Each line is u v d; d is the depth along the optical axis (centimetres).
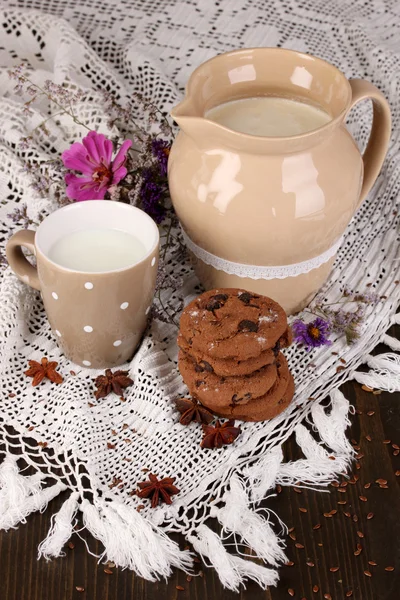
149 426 81
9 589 73
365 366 87
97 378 84
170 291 92
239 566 74
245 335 77
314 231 82
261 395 79
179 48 114
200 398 79
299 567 75
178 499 77
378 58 113
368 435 82
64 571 74
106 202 84
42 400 83
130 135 104
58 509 77
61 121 103
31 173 98
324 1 122
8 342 85
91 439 80
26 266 85
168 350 87
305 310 91
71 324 82
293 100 87
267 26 117
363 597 73
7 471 77
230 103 86
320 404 84
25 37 112
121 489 77
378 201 101
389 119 85
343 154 82
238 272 85
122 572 74
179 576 74
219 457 79
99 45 114
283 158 80
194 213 83
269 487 78
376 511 77
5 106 102
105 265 81
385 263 96
